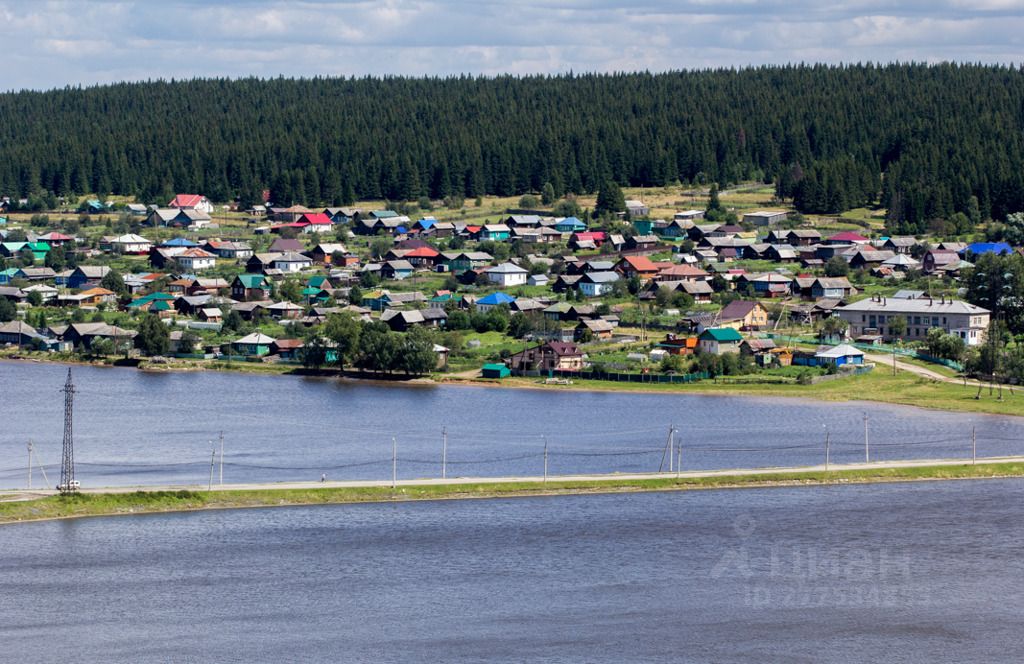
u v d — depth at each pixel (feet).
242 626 517.96
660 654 499.51
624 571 578.25
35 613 526.57
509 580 567.18
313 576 568.41
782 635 516.32
